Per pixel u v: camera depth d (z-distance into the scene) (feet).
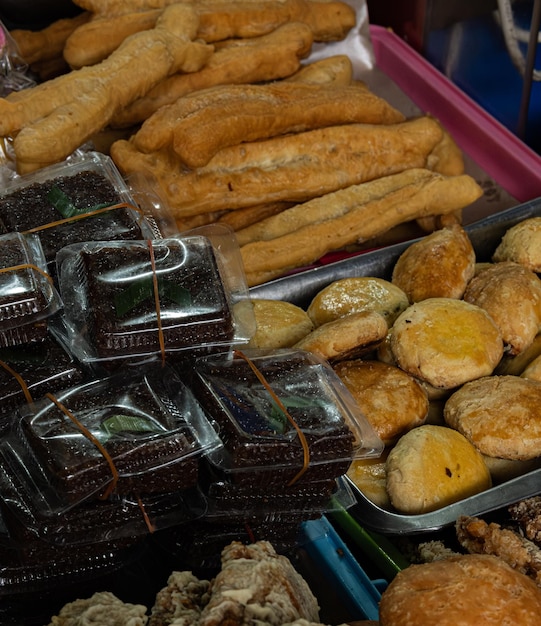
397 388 4.69
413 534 4.03
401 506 4.22
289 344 5.16
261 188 6.16
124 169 6.12
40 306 3.89
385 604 3.23
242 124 6.06
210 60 6.78
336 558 3.97
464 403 4.63
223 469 3.61
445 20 7.96
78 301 4.10
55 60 7.45
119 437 3.53
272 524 3.96
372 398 4.62
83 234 4.51
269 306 5.34
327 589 3.85
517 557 3.63
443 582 3.20
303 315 5.35
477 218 6.87
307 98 6.43
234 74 6.79
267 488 3.75
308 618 3.40
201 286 4.13
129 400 3.76
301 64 7.78
